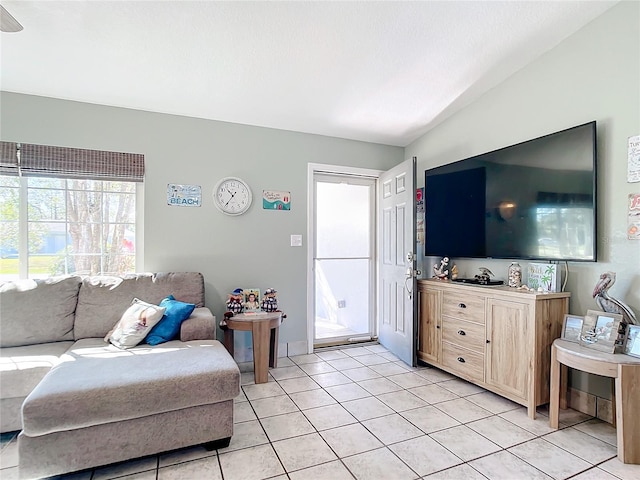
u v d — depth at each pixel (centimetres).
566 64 253
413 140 409
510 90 293
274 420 229
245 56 249
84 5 197
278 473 176
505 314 253
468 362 284
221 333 338
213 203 336
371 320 429
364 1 203
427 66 272
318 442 204
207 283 334
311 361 349
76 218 300
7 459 186
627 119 220
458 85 302
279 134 366
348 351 383
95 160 294
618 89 224
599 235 234
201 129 333
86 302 270
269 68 264
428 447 199
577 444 203
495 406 251
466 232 316
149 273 301
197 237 330
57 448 166
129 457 177
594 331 215
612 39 227
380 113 343
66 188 297
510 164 277
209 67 259
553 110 261
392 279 375
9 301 248
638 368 186
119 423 176
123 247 313
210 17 210
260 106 319
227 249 341
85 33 218
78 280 277
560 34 248
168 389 182
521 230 269
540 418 234
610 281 213
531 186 262
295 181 372
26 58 238
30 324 248
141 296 284
